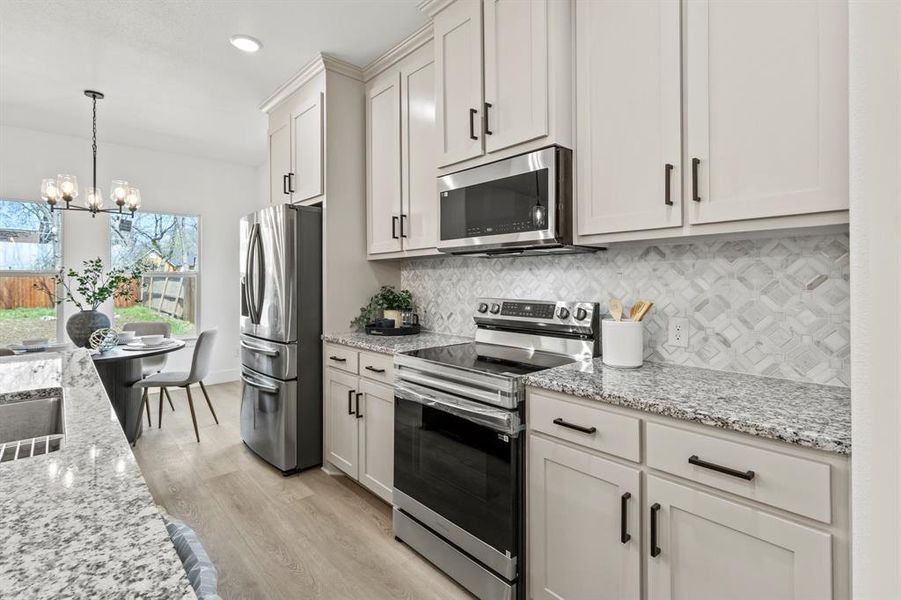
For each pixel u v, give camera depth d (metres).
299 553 2.04
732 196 1.36
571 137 1.77
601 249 1.99
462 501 1.80
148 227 4.84
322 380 2.93
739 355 1.64
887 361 0.36
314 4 2.28
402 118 2.66
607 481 1.38
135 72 3.00
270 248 2.92
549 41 1.75
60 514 0.56
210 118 3.85
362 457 2.54
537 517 1.58
